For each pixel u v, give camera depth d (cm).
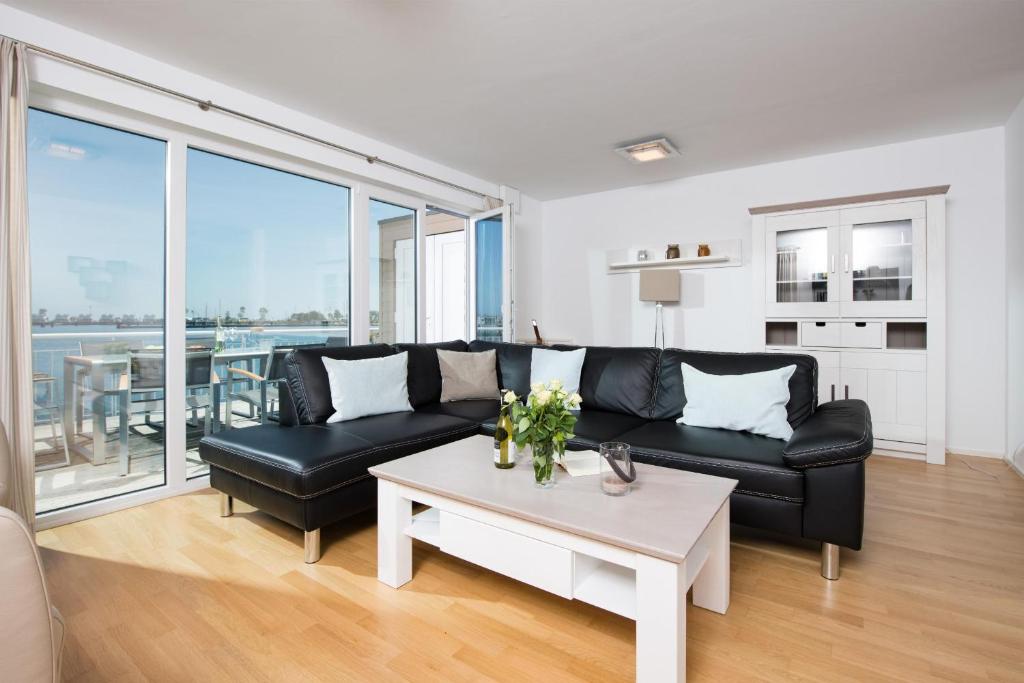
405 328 449
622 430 266
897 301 362
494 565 163
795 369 264
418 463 203
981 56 272
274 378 351
